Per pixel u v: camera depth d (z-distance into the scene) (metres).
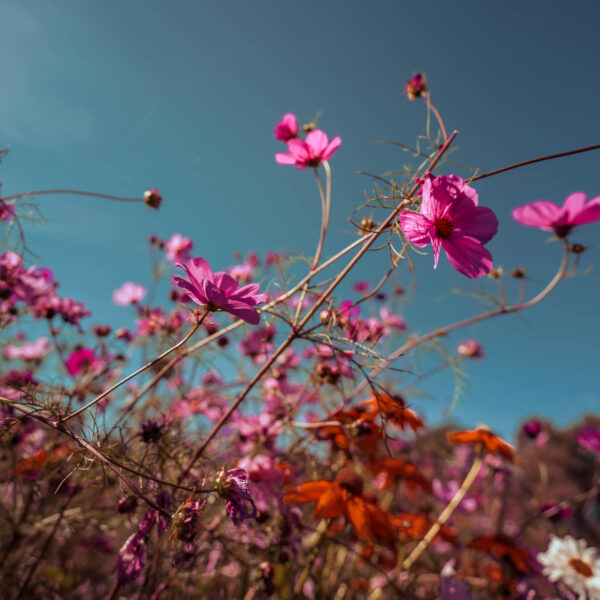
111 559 0.72
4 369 0.67
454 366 0.61
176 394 0.65
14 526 0.54
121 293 0.76
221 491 0.35
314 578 0.58
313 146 0.54
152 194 0.60
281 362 0.63
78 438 0.34
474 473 0.69
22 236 0.51
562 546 0.71
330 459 0.63
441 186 0.40
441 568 0.71
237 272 0.65
